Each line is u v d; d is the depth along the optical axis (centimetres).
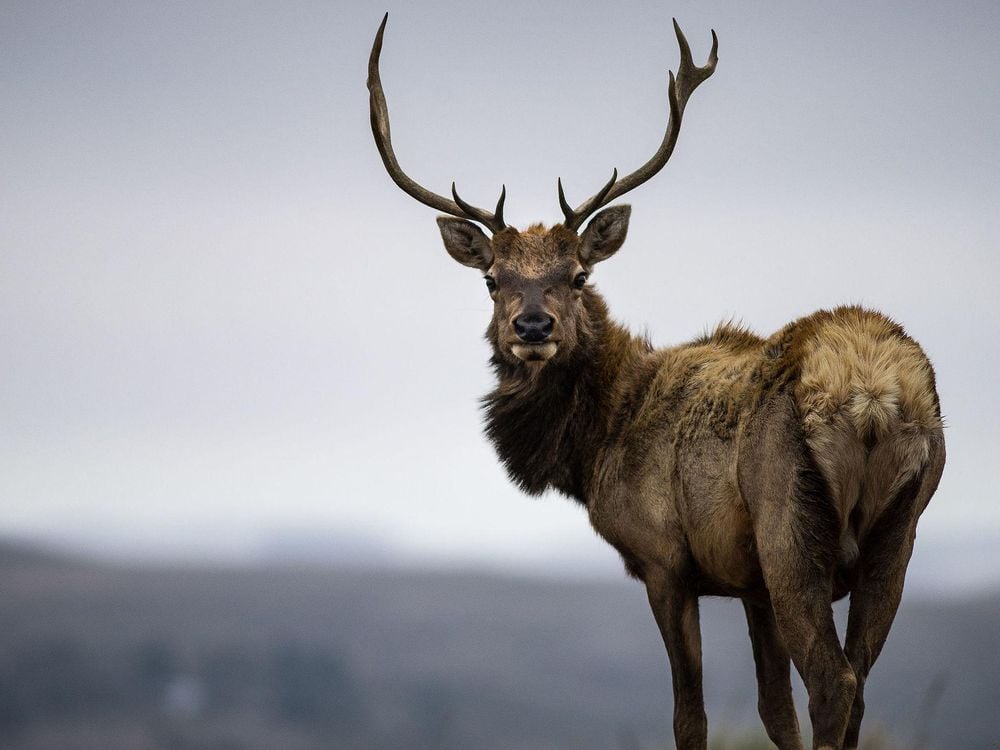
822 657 2214
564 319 2770
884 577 2261
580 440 2731
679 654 2512
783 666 2577
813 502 2227
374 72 3225
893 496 2233
